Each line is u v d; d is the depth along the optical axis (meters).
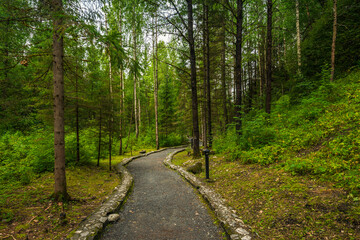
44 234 3.26
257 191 4.67
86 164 9.88
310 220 3.07
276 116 9.48
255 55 20.64
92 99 9.71
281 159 5.94
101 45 4.89
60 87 4.76
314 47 12.66
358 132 4.75
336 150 4.52
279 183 4.59
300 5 15.32
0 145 7.32
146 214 4.45
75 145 9.00
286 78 17.25
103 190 6.23
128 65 5.60
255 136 7.94
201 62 16.42
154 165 11.27
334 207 3.11
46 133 8.14
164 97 26.52
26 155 7.26
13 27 4.25
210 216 4.22
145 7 9.31
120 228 3.77
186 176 7.47
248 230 3.29
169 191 6.17
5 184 5.57
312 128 6.52
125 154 16.55
